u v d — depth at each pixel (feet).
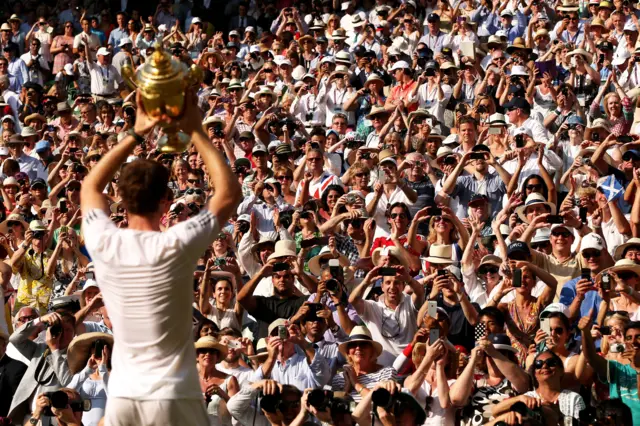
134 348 27.63
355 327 54.08
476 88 101.45
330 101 102.94
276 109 96.17
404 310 57.62
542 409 46.24
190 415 27.73
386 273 57.47
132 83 27.58
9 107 112.68
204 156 28.22
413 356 52.08
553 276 61.93
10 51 126.21
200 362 52.26
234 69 110.83
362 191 78.38
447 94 99.96
